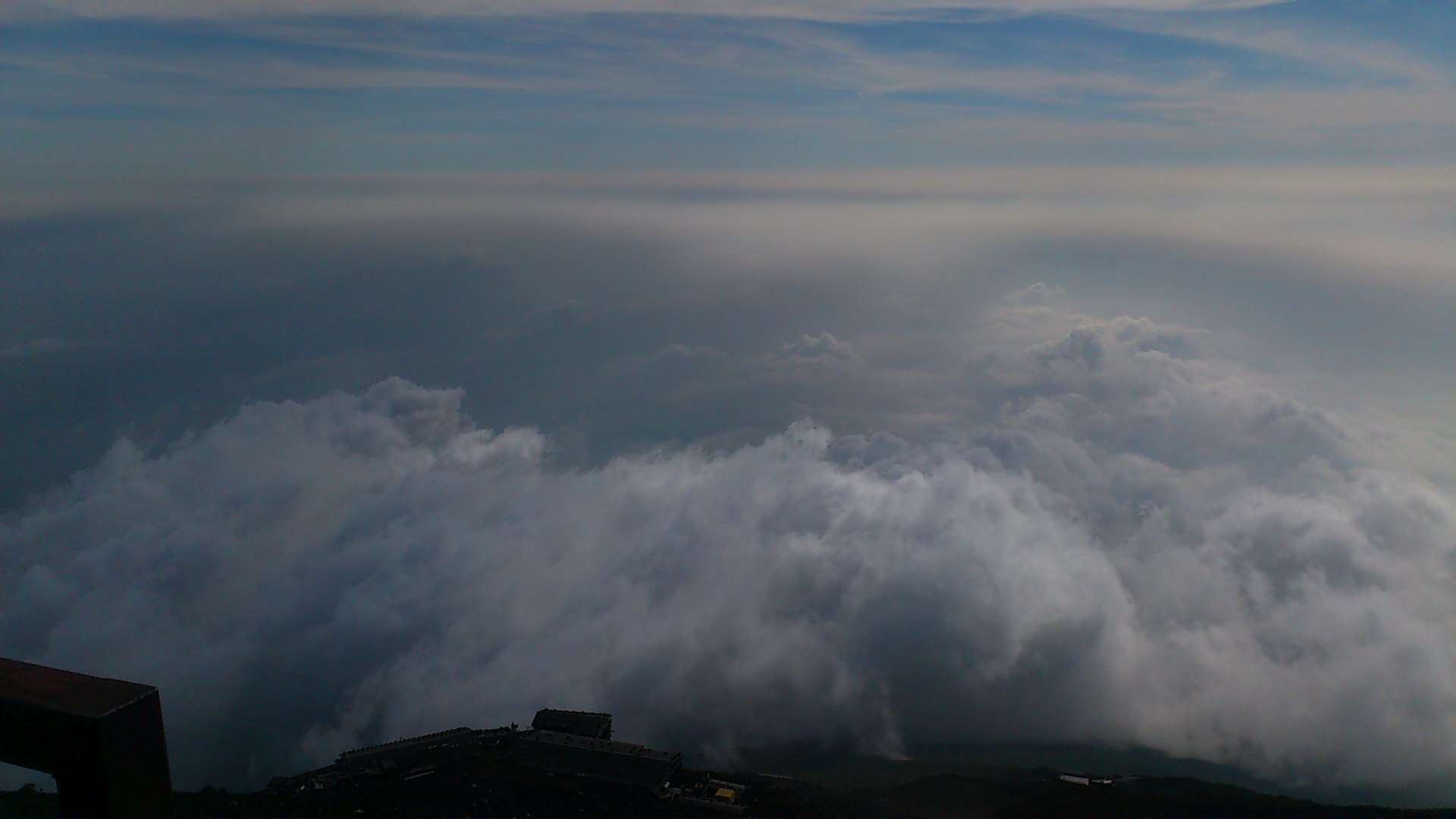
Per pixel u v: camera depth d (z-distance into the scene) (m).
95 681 6.21
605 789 69.56
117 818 5.95
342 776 71.00
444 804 65.00
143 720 6.14
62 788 5.95
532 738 78.75
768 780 79.19
